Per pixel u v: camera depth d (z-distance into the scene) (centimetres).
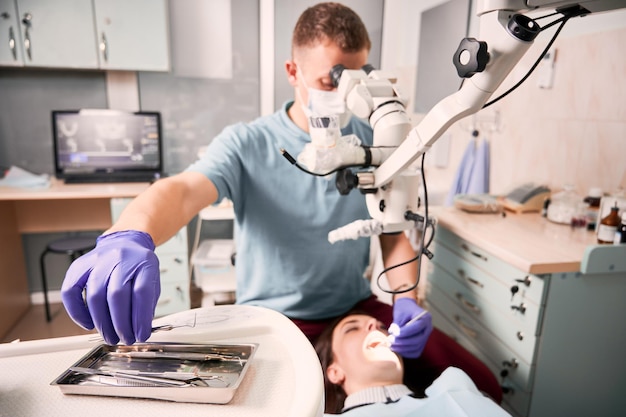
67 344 53
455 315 162
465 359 112
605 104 149
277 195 112
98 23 225
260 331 58
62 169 243
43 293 273
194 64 271
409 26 282
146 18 230
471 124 219
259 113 288
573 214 151
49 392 45
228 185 103
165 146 278
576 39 159
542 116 176
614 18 144
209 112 280
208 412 42
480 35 48
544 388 126
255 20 274
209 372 49
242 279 119
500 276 134
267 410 43
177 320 60
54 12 219
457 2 225
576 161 162
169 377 47
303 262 115
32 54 221
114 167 248
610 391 132
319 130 62
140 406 43
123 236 57
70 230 260
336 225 115
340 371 101
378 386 97
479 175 210
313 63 97
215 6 266
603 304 124
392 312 121
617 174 146
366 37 100
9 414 41
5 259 237
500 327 136
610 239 128
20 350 52
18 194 211
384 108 67
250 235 115
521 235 140
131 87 263
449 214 167
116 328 47
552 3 46
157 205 73
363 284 127
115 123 244
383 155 65
